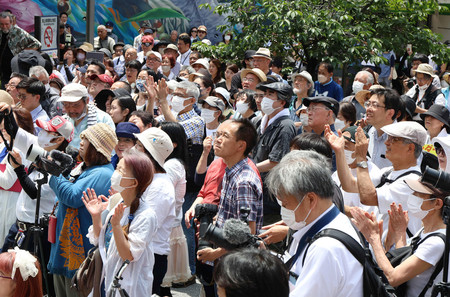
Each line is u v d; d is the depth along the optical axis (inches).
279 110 251.3
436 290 128.1
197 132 266.1
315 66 464.8
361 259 116.3
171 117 287.1
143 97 342.6
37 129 283.1
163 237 194.2
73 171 198.7
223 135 179.0
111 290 156.2
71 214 187.5
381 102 241.0
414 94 381.4
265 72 373.1
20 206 223.1
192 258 253.6
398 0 489.7
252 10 485.1
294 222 121.2
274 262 94.4
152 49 550.3
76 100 264.4
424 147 230.4
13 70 387.2
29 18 716.7
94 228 169.9
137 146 194.2
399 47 489.7
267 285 91.7
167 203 189.9
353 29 462.3
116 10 791.1
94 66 362.6
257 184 178.5
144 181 164.6
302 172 119.0
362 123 273.6
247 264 92.5
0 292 134.9
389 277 136.9
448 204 131.4
